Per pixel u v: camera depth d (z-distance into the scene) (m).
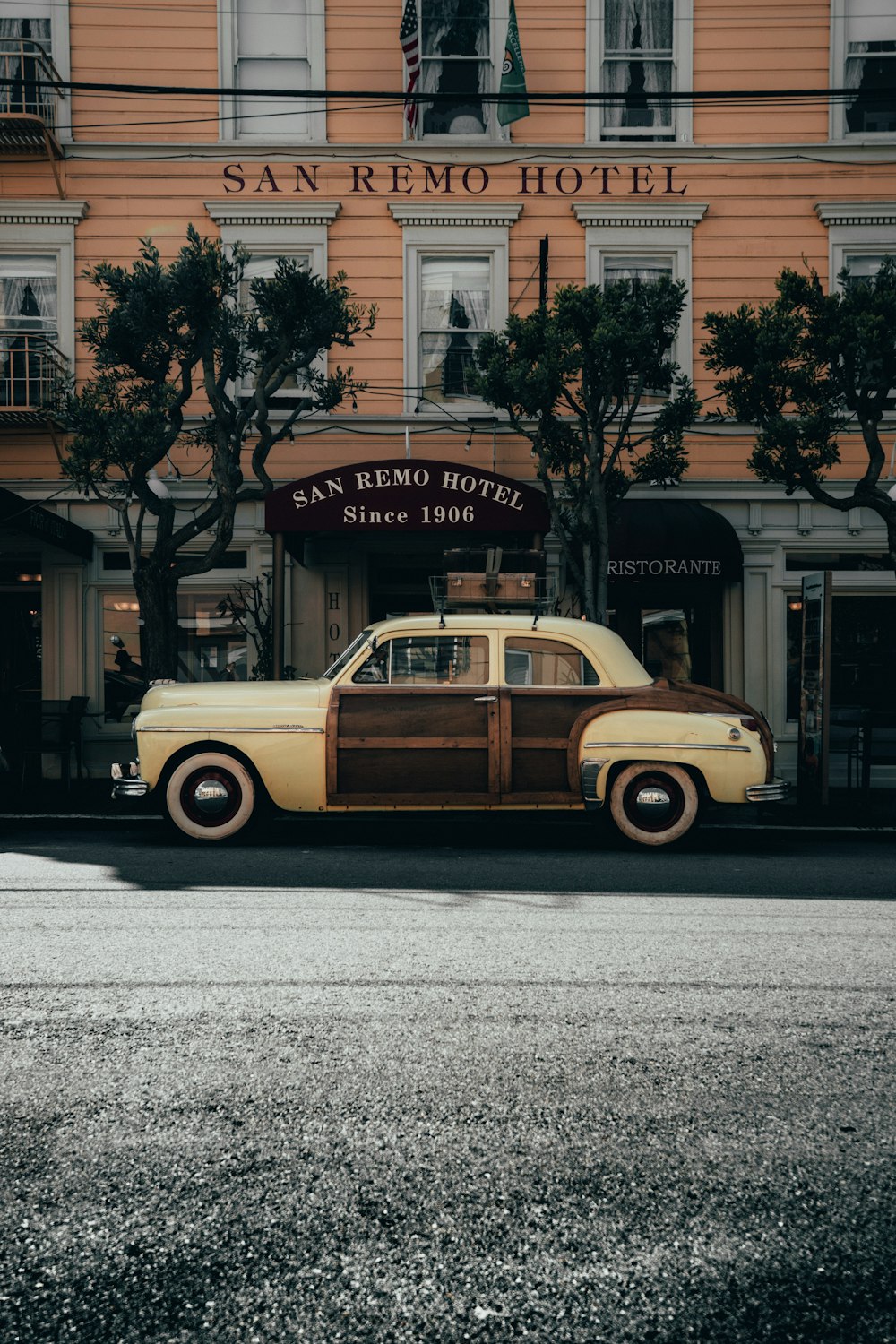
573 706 8.80
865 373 10.86
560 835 9.73
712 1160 2.97
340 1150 2.99
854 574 14.66
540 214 14.66
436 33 14.86
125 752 14.57
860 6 14.61
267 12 14.61
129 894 6.56
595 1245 2.54
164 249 14.52
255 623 14.36
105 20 14.40
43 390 14.11
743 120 14.65
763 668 14.66
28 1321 2.23
